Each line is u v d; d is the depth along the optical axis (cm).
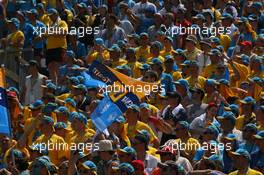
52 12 6750
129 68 5950
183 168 4484
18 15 6781
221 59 6053
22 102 6238
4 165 4928
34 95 6219
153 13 7056
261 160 4953
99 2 7456
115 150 4841
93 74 5381
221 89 5841
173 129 5334
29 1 7081
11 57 6544
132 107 5162
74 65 6356
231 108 5509
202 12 6944
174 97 5478
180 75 6025
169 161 4431
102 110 5062
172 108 5488
